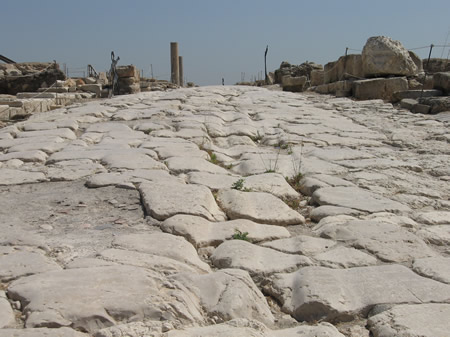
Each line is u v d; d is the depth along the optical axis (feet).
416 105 43.34
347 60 59.31
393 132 33.47
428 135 32.48
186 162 23.34
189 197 17.62
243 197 18.65
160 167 22.49
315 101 50.21
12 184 20.44
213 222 16.39
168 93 53.93
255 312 11.21
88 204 17.75
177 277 11.68
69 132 31.14
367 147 29.30
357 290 11.98
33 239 13.85
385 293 11.77
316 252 14.32
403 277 12.60
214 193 19.56
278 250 14.51
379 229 15.83
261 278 12.85
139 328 9.56
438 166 24.61
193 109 40.73
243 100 48.29
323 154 26.48
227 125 34.63
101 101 47.78
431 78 53.42
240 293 11.20
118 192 18.98
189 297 10.89
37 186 20.30
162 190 18.33
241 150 27.78
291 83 64.95
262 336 9.71
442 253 14.97
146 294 10.48
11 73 79.05
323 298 11.47
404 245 14.79
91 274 11.25
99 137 30.32
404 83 51.44
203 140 29.14
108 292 10.44
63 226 15.56
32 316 9.61
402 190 21.04
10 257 12.42
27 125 33.32
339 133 32.78
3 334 9.00
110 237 14.52
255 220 17.10
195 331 9.68
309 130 33.17
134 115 37.24
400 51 53.57
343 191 20.06
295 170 23.41
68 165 22.97
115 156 24.14
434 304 11.27
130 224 15.80
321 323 10.87
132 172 21.13
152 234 14.49
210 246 14.85
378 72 53.98
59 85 73.61
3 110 48.24
